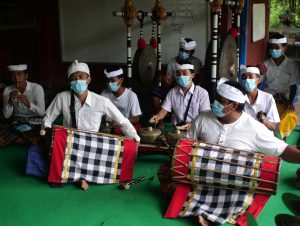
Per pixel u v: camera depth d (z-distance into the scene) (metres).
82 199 3.13
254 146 2.87
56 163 3.27
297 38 10.38
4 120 4.57
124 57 6.51
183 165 2.77
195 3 5.81
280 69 5.04
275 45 4.92
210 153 2.74
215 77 4.41
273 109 3.87
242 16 5.96
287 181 3.49
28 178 3.52
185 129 3.77
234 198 2.79
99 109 3.43
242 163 2.70
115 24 6.42
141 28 5.45
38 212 2.94
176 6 5.89
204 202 2.86
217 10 4.29
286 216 1.55
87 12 6.52
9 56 6.26
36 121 4.37
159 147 3.70
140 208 3.00
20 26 6.38
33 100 4.32
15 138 4.30
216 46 4.37
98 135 3.30
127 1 5.01
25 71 4.26
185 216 2.83
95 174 3.34
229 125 2.87
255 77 3.78
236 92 2.73
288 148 2.77
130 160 3.39
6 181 3.46
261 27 6.99
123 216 2.89
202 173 2.74
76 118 3.45
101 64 6.63
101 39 6.55
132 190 3.29
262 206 2.76
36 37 6.76
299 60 8.52
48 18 6.70
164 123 5.24
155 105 4.99
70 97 3.45
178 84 4.15
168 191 3.07
